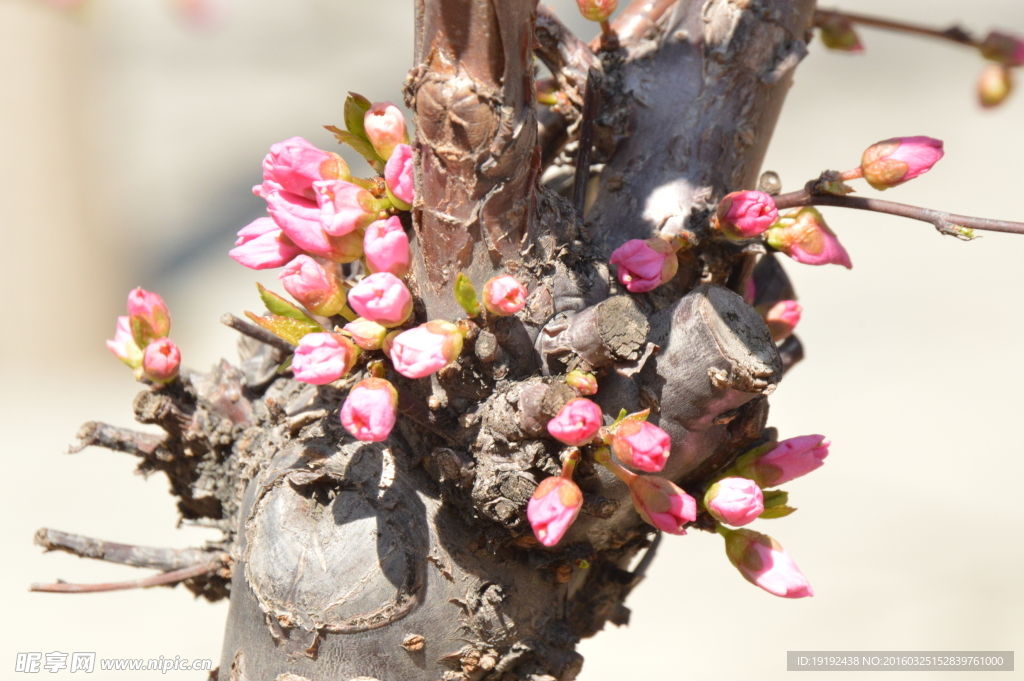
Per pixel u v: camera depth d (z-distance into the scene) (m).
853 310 1.94
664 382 0.43
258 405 0.46
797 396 1.71
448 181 0.43
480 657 0.44
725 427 0.44
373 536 0.44
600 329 0.43
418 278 0.44
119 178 2.50
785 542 1.39
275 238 0.45
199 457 0.47
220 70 3.17
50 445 1.77
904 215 0.45
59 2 0.95
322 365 0.43
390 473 0.44
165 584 0.47
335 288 0.44
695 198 0.46
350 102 0.44
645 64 0.47
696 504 0.45
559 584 0.45
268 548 0.44
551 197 0.44
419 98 0.42
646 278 0.44
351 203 0.43
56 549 0.46
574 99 0.47
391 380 0.44
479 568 0.44
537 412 0.43
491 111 0.42
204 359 1.94
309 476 0.44
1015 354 1.76
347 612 0.43
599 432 0.43
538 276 0.44
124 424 1.84
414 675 0.44
